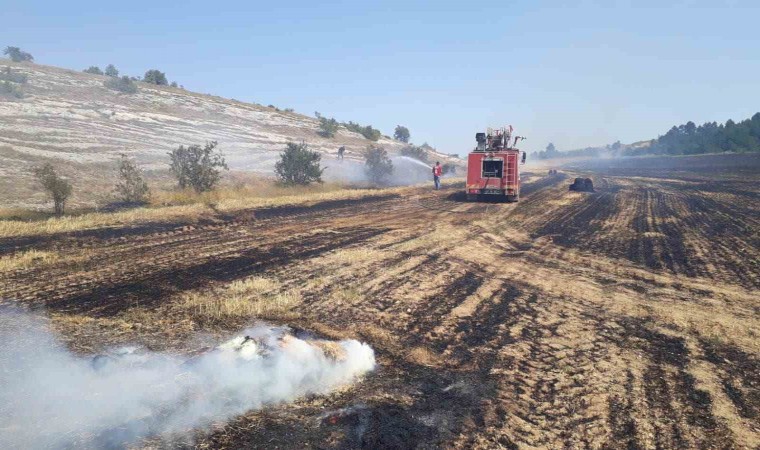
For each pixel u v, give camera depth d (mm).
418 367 6273
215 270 10656
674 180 45594
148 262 11148
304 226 17281
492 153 27047
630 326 8039
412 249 13820
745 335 7648
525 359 6605
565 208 25297
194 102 61906
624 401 5457
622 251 14492
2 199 18953
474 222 19766
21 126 34500
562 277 11352
